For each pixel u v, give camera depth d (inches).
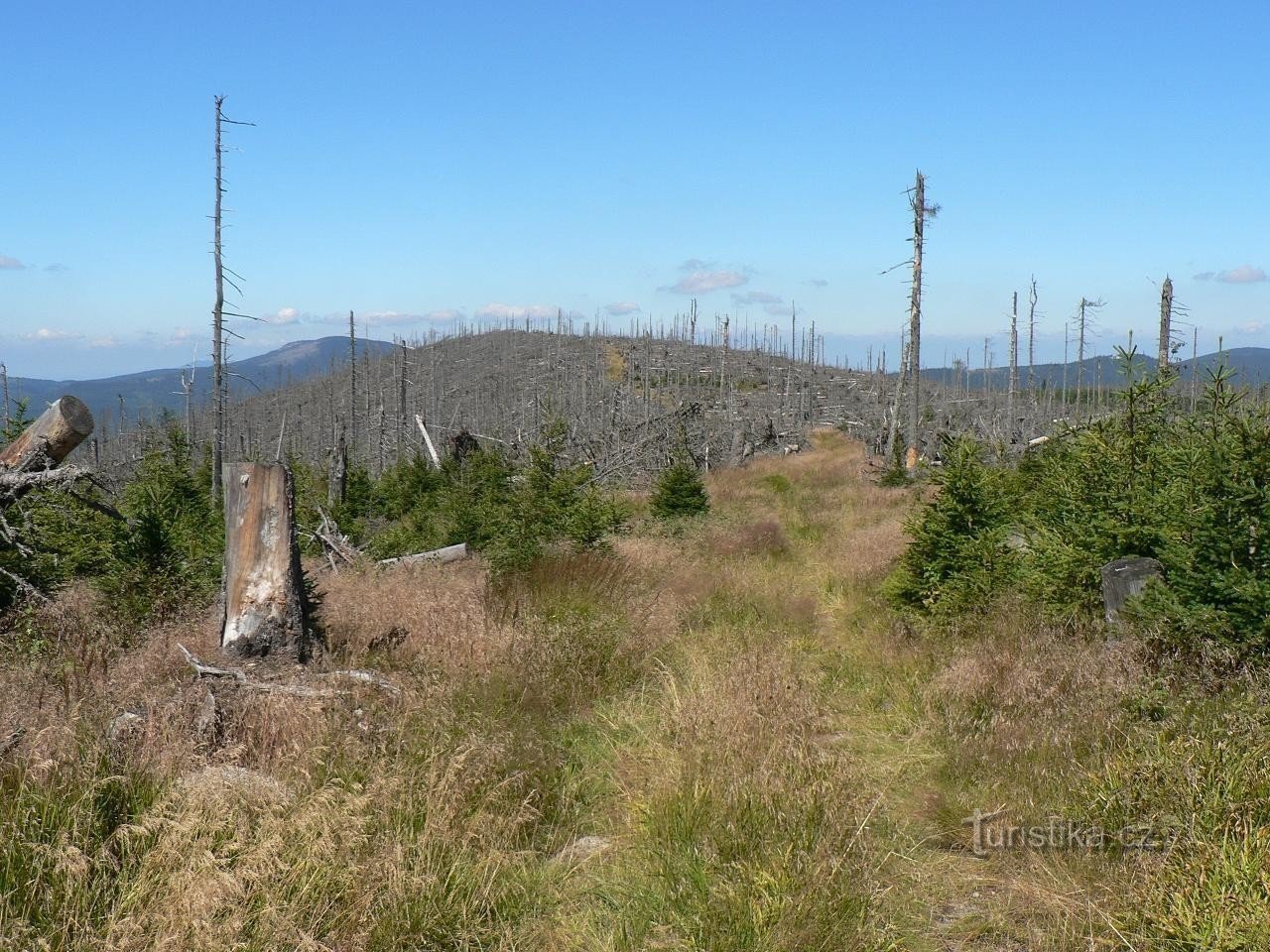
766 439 1849.2
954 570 342.6
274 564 242.8
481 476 748.6
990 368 2613.2
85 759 162.1
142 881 136.6
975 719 239.3
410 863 155.9
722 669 273.3
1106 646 245.3
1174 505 258.8
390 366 4872.0
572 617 317.1
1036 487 471.8
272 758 186.2
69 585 343.3
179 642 247.4
